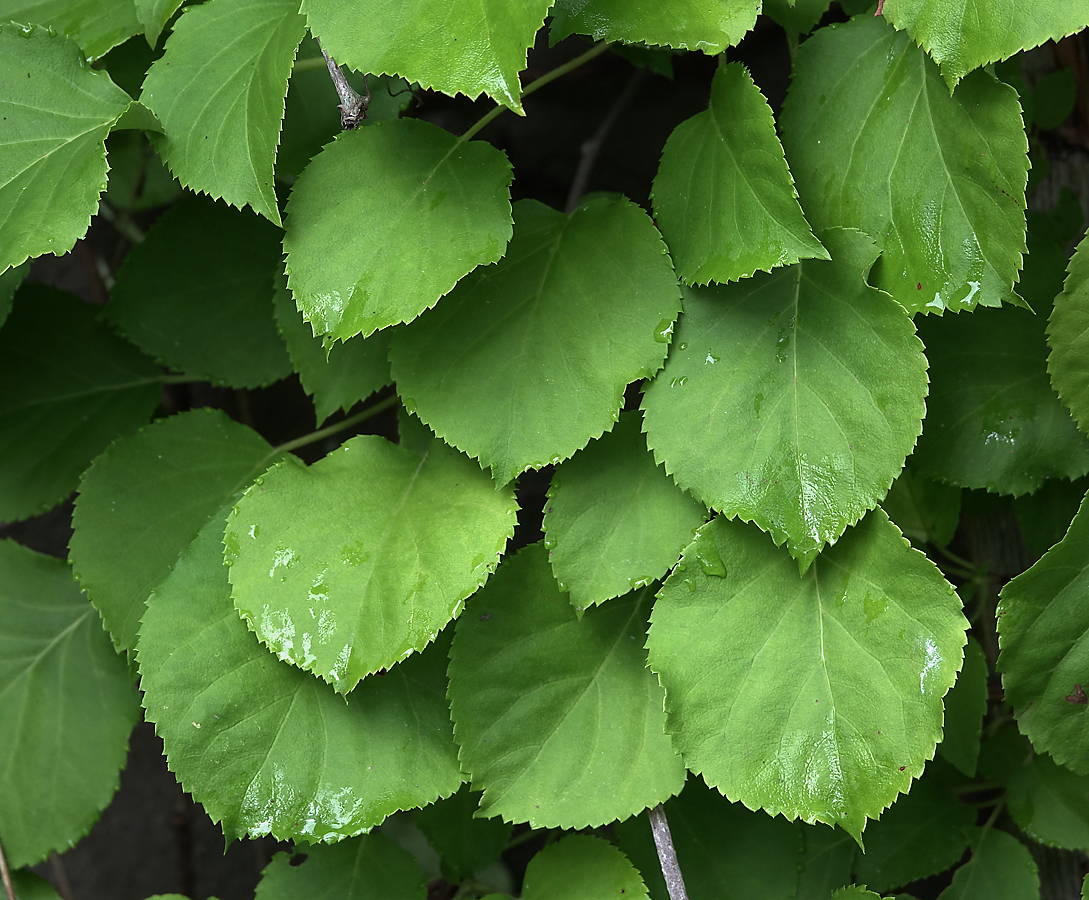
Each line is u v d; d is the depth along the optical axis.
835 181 0.88
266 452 0.96
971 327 0.92
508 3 0.83
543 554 0.91
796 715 0.88
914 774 0.87
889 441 0.86
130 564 0.94
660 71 1.02
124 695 0.99
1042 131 1.03
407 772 0.90
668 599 0.88
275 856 0.95
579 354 0.88
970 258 0.87
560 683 0.90
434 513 0.90
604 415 0.88
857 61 0.88
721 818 0.96
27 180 0.88
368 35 0.84
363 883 0.95
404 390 0.89
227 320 0.98
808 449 0.87
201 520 0.94
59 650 0.99
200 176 0.88
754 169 0.86
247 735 0.89
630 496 0.89
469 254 0.87
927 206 0.87
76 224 0.87
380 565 0.89
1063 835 0.96
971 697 0.93
